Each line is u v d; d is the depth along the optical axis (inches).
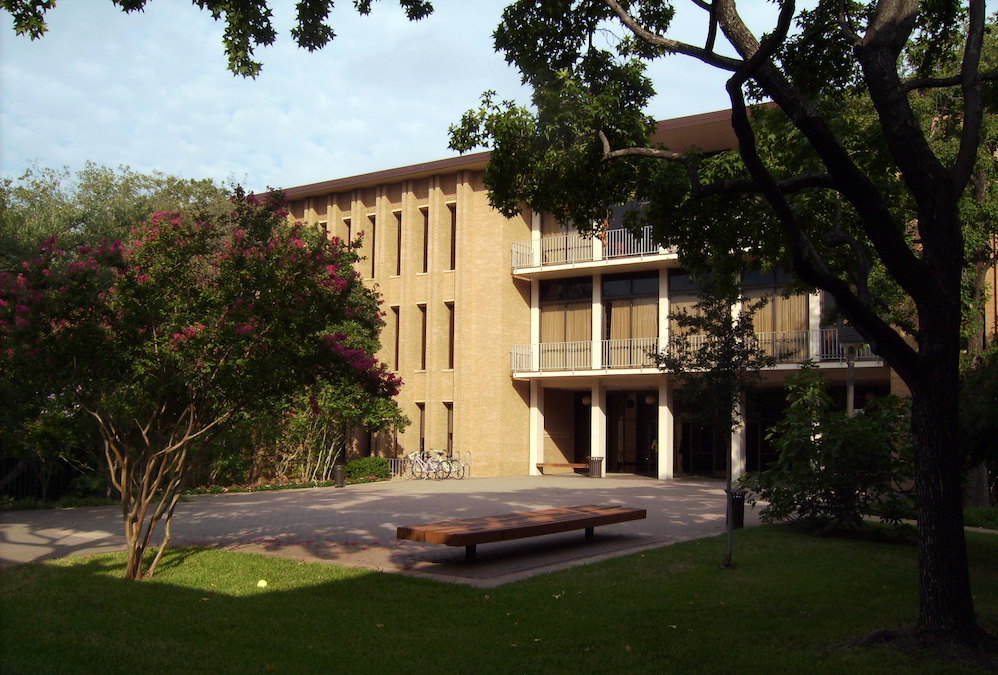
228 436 406.6
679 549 440.5
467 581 349.7
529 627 275.0
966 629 247.6
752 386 419.2
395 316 1210.6
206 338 343.3
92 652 235.8
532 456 1160.8
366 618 283.6
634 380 1128.2
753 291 990.4
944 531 251.9
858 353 877.8
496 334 1123.3
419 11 390.0
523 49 390.6
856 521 502.9
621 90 389.7
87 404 360.8
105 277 508.4
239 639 253.4
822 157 262.1
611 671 229.5
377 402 1061.8
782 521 579.5
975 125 275.7
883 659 239.3
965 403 386.9
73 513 631.2
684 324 427.2
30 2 319.3
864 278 312.7
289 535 497.0
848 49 380.5
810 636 267.9
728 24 295.3
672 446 1098.1
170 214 362.6
